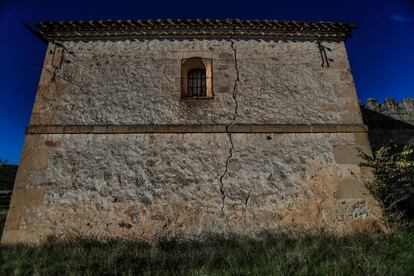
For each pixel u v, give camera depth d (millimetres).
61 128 6742
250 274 4059
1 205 12336
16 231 5996
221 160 6645
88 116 6934
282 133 6945
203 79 7805
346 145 6895
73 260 4754
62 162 6500
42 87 7129
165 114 7016
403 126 10141
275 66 7621
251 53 7723
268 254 4688
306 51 7824
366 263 4020
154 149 6684
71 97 7094
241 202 6348
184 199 6324
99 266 4445
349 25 7863
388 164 6559
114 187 6348
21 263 4664
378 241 5285
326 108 7246
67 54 7508
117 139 6742
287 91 7371
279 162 6688
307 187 6523
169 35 7785
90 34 7703
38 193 6250
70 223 6090
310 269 4074
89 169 6461
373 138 9945
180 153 6672
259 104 7207
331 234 5977
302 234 6117
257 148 6785
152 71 7445
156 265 4484
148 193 6336
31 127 6715
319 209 6383
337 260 4371
